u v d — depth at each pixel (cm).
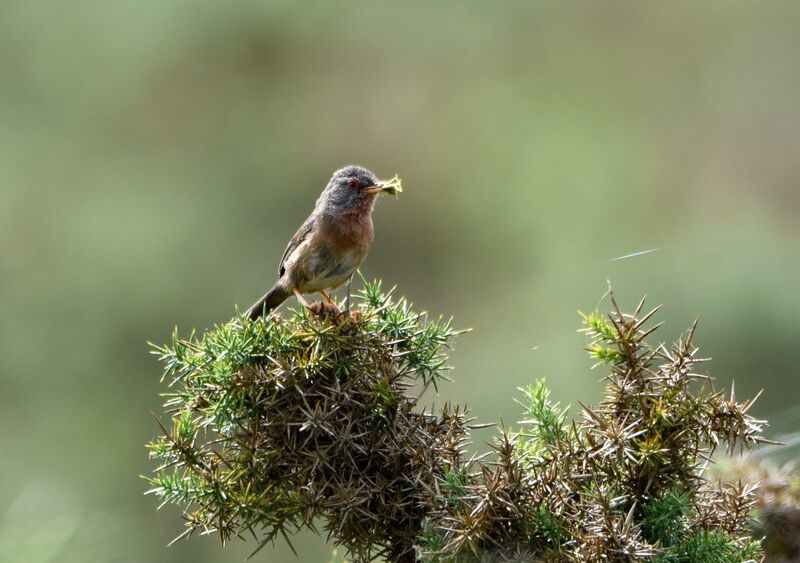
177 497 382
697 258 1416
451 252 1827
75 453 1580
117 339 1656
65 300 1669
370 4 1955
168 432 399
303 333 397
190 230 1764
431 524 366
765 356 1320
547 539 355
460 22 1977
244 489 381
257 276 1789
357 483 380
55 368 1634
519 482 356
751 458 510
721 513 385
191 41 1888
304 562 1241
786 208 1856
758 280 1371
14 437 1582
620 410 381
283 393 388
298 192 1889
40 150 1781
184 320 1692
